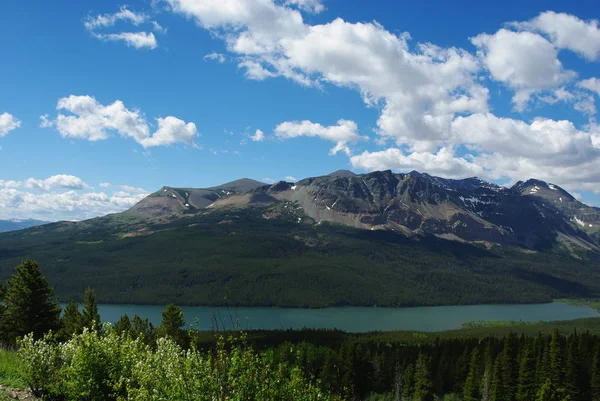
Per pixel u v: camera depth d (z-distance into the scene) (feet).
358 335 549.13
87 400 51.96
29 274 191.01
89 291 252.42
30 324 187.01
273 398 42.24
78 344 57.41
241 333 43.73
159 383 42.55
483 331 654.53
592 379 299.79
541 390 271.90
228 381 41.37
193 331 45.39
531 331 653.30
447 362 356.38
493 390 301.22
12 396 52.70
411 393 320.70
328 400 48.14
